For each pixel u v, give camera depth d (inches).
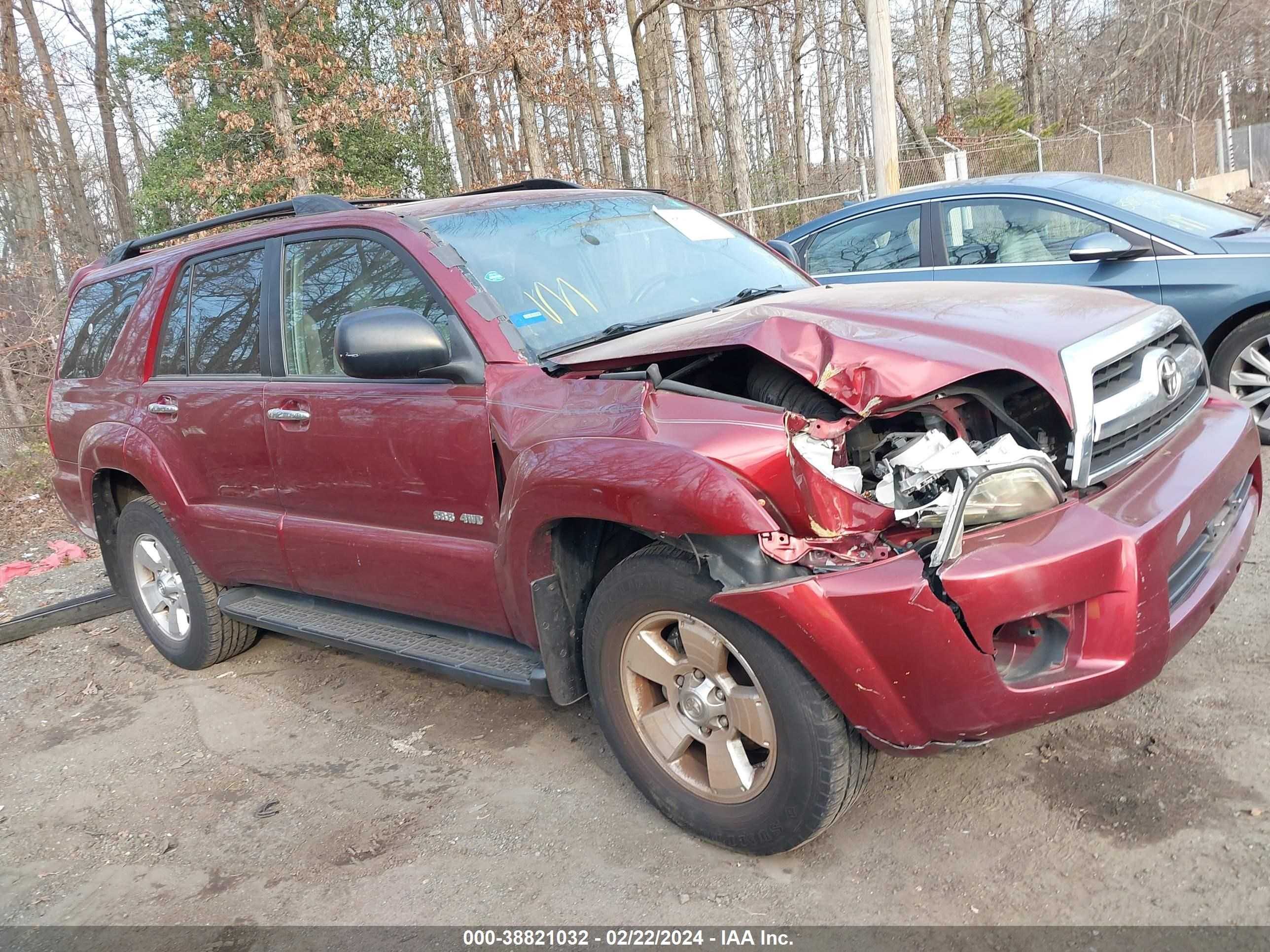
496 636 138.0
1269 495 197.9
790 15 1016.2
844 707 97.9
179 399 171.8
